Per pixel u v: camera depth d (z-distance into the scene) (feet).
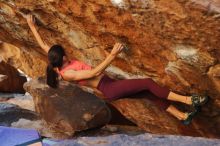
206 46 18.71
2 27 29.45
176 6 17.42
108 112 25.29
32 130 24.26
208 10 16.72
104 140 23.52
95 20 21.66
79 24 22.97
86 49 25.14
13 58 38.65
